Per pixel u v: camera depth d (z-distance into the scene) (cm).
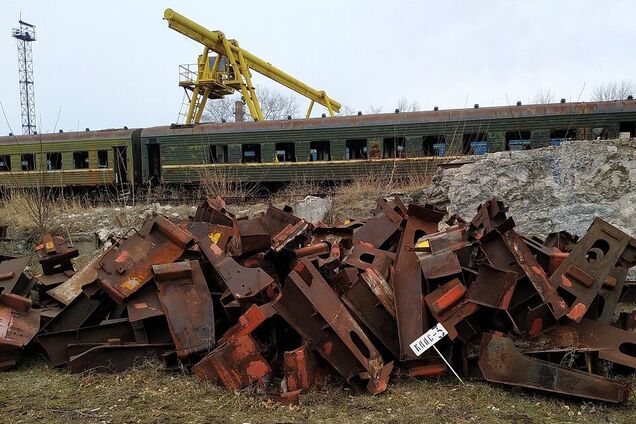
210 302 433
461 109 1593
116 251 451
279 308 379
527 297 403
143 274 441
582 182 726
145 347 423
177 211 1227
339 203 1159
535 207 760
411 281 421
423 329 389
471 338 392
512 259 407
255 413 337
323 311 364
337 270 487
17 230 1150
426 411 336
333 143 1712
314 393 360
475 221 458
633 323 445
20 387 397
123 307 475
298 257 520
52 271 609
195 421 326
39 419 335
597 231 411
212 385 378
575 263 405
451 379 387
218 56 2327
